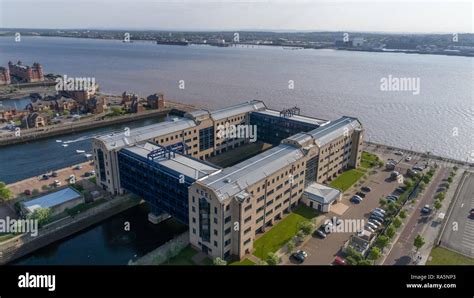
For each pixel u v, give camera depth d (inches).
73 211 4217.5
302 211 4429.1
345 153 5615.2
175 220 4387.3
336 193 4586.6
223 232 3331.7
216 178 3597.4
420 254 3508.9
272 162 4119.1
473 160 6530.5
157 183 4153.5
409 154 6407.5
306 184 4756.4
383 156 6328.7
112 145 4589.1
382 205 4505.4
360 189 5022.1
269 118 6510.8
